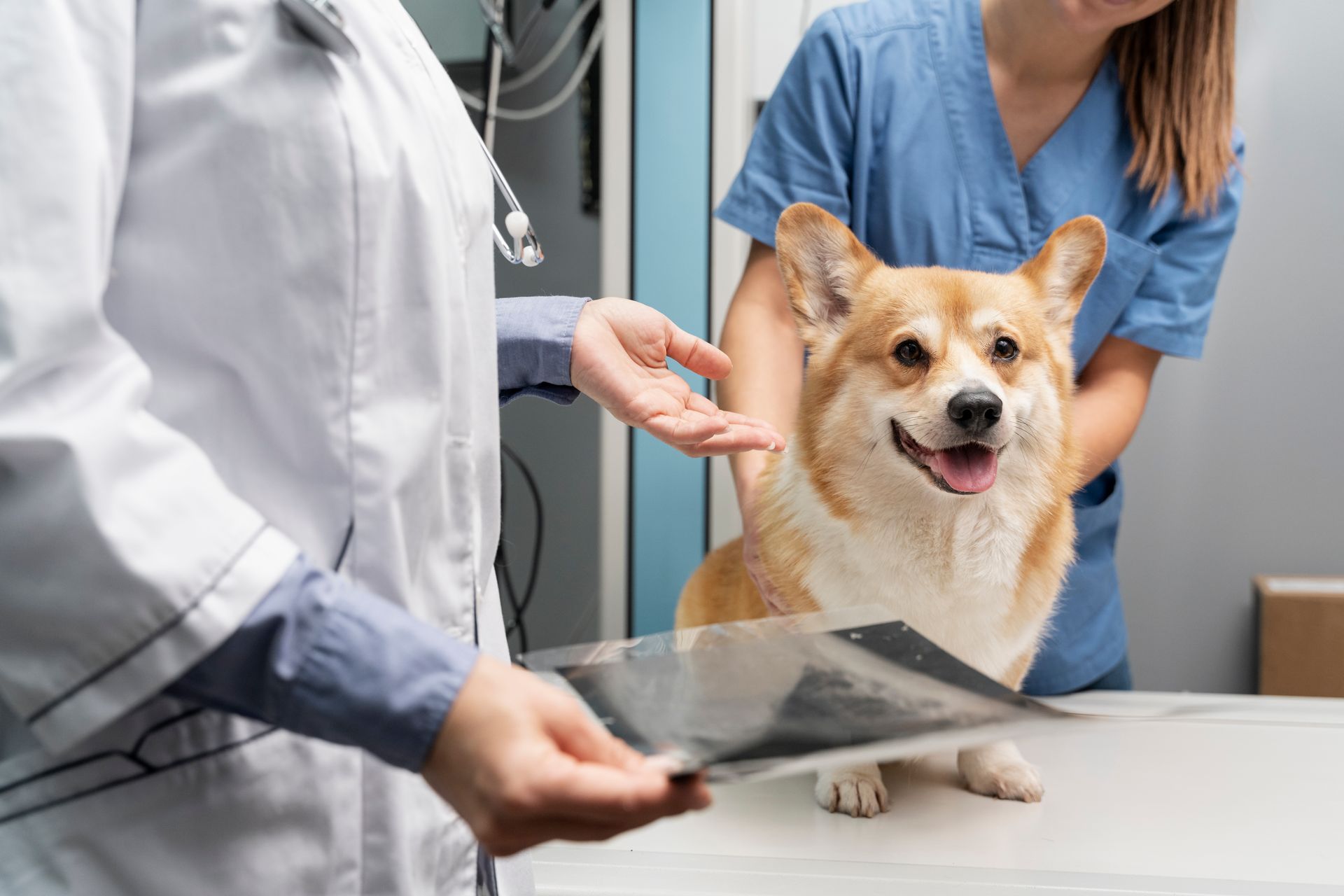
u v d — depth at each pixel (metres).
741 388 1.39
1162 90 1.40
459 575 0.67
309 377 0.56
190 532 0.44
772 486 1.28
